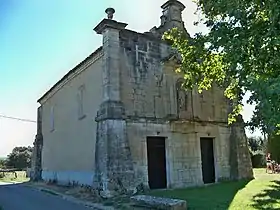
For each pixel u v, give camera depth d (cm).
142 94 1616
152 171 1595
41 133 2755
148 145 1608
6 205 1291
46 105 2655
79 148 1833
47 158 2494
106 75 1522
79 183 1780
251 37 946
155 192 1451
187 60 1272
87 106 1764
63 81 2158
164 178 1631
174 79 1764
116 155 1427
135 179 1488
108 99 1488
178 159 1691
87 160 1708
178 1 1884
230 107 2022
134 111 1567
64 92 2194
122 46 1595
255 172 2517
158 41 1741
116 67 1541
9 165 4609
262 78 856
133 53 1628
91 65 1747
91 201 1320
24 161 4634
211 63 1251
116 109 1487
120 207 1127
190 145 1759
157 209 1014
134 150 1525
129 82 1583
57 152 2244
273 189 1389
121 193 1380
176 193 1404
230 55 988
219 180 1877
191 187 1645
